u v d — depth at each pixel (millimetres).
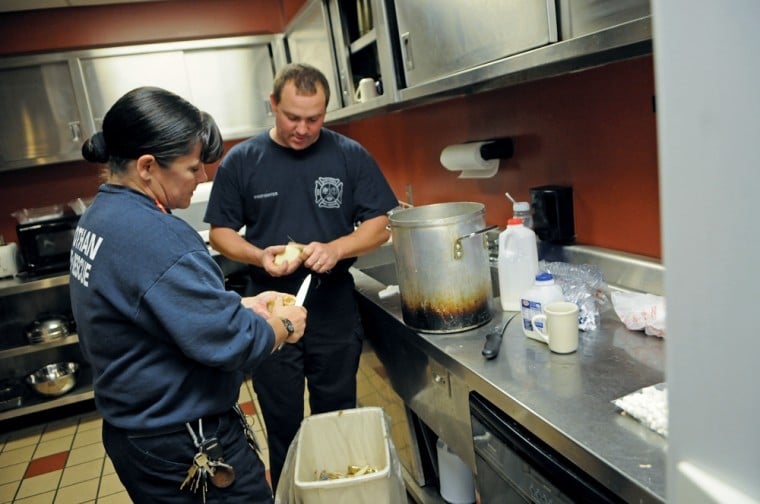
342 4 2299
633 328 1246
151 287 984
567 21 1112
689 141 341
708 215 340
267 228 1805
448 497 1795
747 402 339
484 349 1233
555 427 916
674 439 397
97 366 1097
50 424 3123
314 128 1680
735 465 354
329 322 1828
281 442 1874
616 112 1512
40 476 2551
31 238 3039
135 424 1078
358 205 1864
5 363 3375
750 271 322
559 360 1171
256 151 1766
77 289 1083
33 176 3426
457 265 1367
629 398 945
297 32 3016
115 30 3416
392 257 2605
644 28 916
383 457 1612
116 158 1066
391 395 1935
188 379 1091
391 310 1719
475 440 1201
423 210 1556
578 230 1744
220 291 1041
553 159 1796
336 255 1683
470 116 2229
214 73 3398
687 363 376
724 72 313
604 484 821
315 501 1354
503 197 2111
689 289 363
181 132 1044
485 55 1381
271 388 1811
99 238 1025
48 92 3125
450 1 1494
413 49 1729
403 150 2906
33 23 3270
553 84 1728
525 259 1478
